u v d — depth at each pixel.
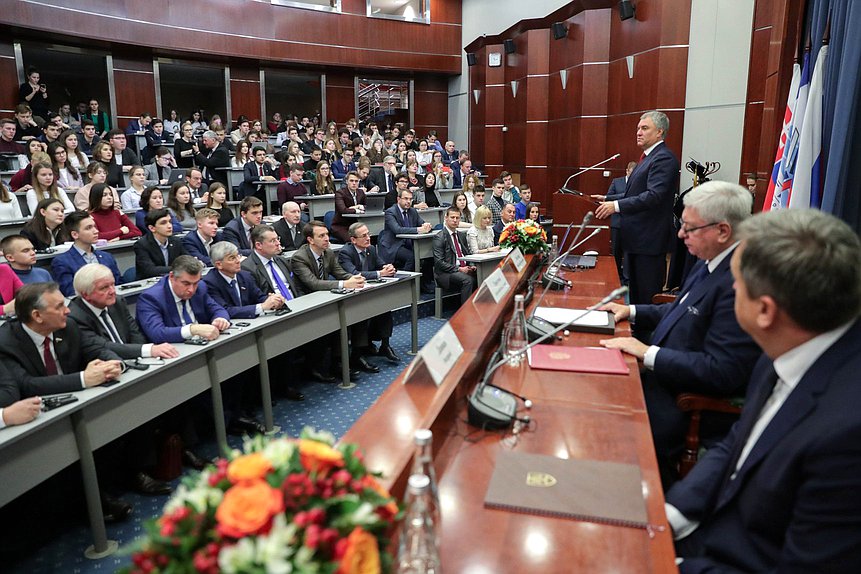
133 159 7.12
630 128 7.59
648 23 7.04
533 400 1.54
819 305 0.92
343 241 6.04
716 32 6.30
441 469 1.21
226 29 10.17
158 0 9.35
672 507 1.23
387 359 4.27
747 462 1.05
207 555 0.65
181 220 5.19
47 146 5.83
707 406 1.75
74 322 2.38
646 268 3.17
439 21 12.31
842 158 2.07
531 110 9.79
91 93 10.43
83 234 3.64
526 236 3.45
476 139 11.82
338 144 9.83
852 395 0.91
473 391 1.54
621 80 7.74
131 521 2.36
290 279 3.82
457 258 5.26
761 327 1.00
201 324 2.82
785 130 2.65
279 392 3.60
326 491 0.73
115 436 2.18
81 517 2.38
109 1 8.76
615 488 1.12
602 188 8.38
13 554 2.14
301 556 0.63
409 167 8.56
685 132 6.79
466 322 1.93
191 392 2.57
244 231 4.94
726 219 1.81
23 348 2.17
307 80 12.45
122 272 4.71
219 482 0.74
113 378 2.16
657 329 2.08
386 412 1.28
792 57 2.85
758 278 0.97
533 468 1.20
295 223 5.12
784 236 0.95
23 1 7.79
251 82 11.45
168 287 2.88
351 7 11.48
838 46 2.18
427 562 0.87
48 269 4.04
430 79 13.00
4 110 8.59
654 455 1.26
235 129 10.28
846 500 0.86
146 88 10.27
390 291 4.11
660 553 0.95
